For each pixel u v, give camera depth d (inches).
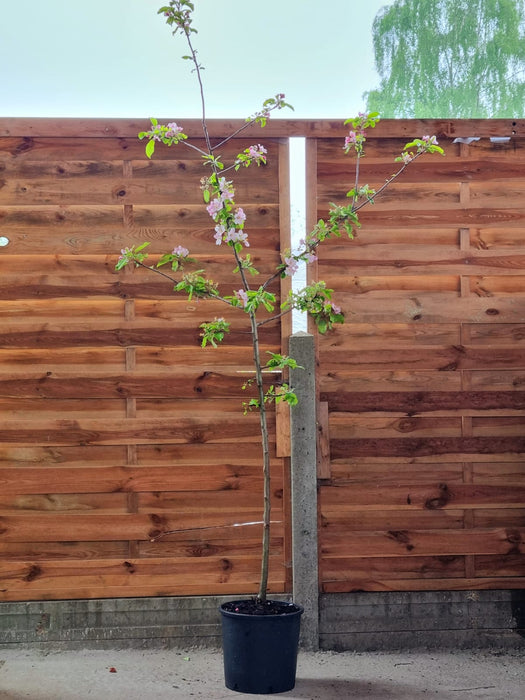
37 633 197.0
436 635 202.5
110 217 199.6
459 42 707.4
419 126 202.1
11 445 197.8
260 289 172.2
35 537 197.6
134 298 199.6
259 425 200.5
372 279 202.8
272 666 169.9
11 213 198.1
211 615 199.2
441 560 203.0
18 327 197.9
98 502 198.7
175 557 199.2
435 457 203.0
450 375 203.8
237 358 200.5
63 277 198.5
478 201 205.2
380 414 202.5
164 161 200.2
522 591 204.5
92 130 197.9
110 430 198.4
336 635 201.0
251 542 200.5
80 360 198.7
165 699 165.2
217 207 171.8
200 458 200.2
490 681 179.3
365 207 203.0
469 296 204.2
